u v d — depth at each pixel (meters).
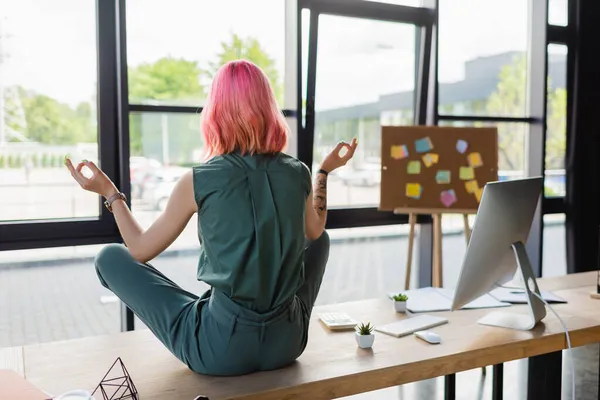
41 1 2.93
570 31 4.34
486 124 4.17
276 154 1.64
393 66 3.86
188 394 1.50
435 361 1.73
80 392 1.19
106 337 1.93
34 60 2.94
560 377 2.04
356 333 1.82
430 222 3.99
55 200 3.05
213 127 1.60
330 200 3.76
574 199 4.46
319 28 3.57
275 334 1.60
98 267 1.70
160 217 1.61
